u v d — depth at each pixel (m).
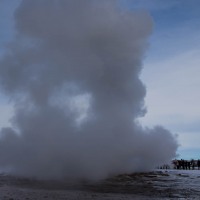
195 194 14.87
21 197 13.45
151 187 17.09
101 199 13.31
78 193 14.77
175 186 17.66
